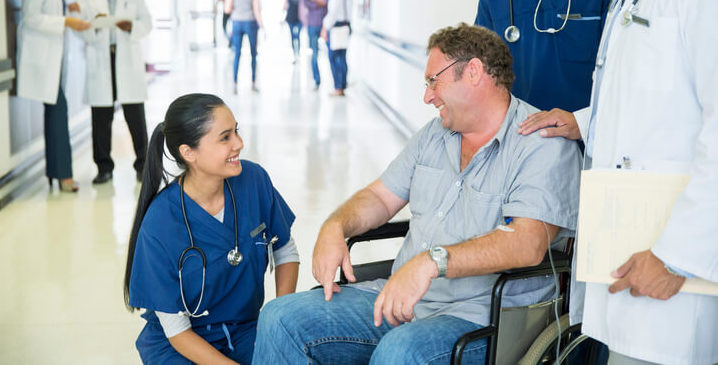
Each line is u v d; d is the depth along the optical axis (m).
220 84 10.59
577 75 2.30
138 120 5.29
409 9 6.91
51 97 4.73
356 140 6.95
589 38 2.26
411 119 6.88
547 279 1.94
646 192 1.44
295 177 5.48
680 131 1.47
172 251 1.97
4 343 2.83
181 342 1.99
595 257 1.48
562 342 1.92
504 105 1.92
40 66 4.71
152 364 2.05
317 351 1.85
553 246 2.02
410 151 2.14
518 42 2.38
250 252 2.09
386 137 7.16
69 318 3.07
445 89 1.87
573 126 1.86
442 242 1.95
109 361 2.72
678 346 1.48
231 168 1.95
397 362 1.69
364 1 10.87
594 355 2.04
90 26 4.87
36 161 5.50
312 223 4.38
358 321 1.90
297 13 12.75
